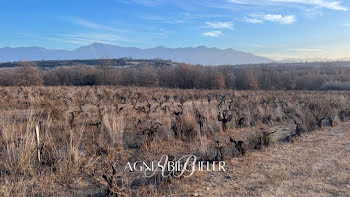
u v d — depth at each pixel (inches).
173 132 274.7
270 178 159.2
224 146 224.1
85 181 153.9
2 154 181.0
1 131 219.3
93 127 272.1
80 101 478.0
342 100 550.3
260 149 228.7
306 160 194.5
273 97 612.7
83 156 190.7
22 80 1261.1
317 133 295.0
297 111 409.1
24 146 178.4
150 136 230.8
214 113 356.5
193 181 155.3
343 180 155.3
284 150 223.6
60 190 141.1
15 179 148.7
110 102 503.2
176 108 431.5
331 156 204.4
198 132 261.1
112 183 134.3
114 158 196.7
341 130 311.6
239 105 441.4
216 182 154.4
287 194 137.3
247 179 158.4
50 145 193.0
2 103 432.5
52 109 327.3
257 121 351.9
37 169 163.8
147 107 440.8
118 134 244.5
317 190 142.3
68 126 260.2
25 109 393.1
